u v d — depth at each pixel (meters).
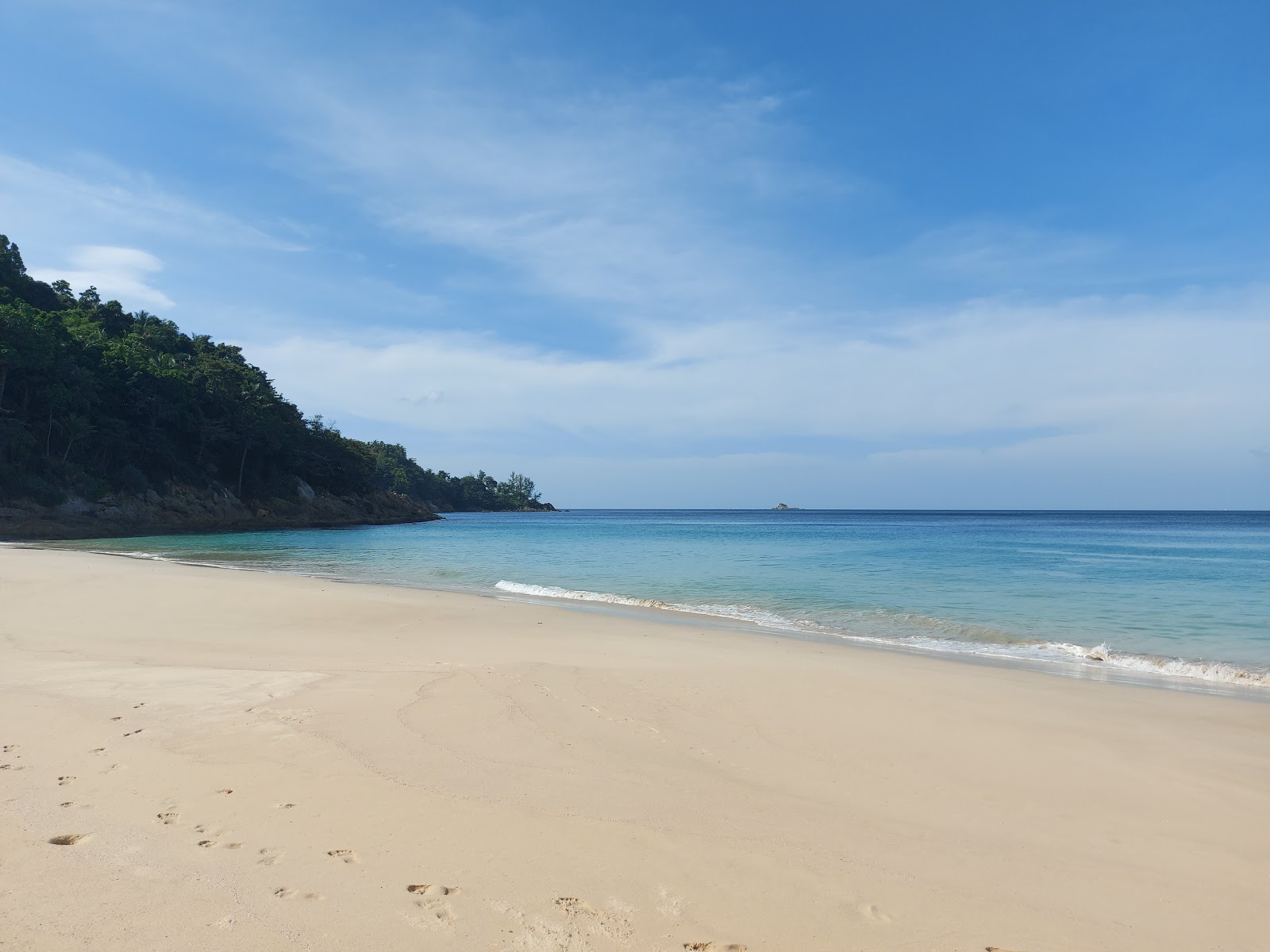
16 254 82.12
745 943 3.40
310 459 89.62
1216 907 3.92
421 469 192.12
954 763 6.25
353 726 6.48
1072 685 9.62
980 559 35.12
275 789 5.01
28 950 3.06
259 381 89.94
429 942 3.28
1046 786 5.75
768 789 5.48
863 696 8.41
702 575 26.62
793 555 38.25
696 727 7.04
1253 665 11.75
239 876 3.81
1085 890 4.07
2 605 14.02
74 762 5.40
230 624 12.86
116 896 3.55
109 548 38.31
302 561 32.72
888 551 42.22
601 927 3.47
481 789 5.15
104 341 70.06
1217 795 5.62
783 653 11.44
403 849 4.19
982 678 9.80
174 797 4.81
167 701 7.19
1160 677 11.12
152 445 66.31
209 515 69.38
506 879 3.89
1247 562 33.16
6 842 4.09
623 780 5.49
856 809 5.16
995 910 3.81
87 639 10.90
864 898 3.88
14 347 54.34
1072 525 110.50
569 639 12.14
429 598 17.36
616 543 49.88
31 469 53.75
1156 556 37.62
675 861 4.19
